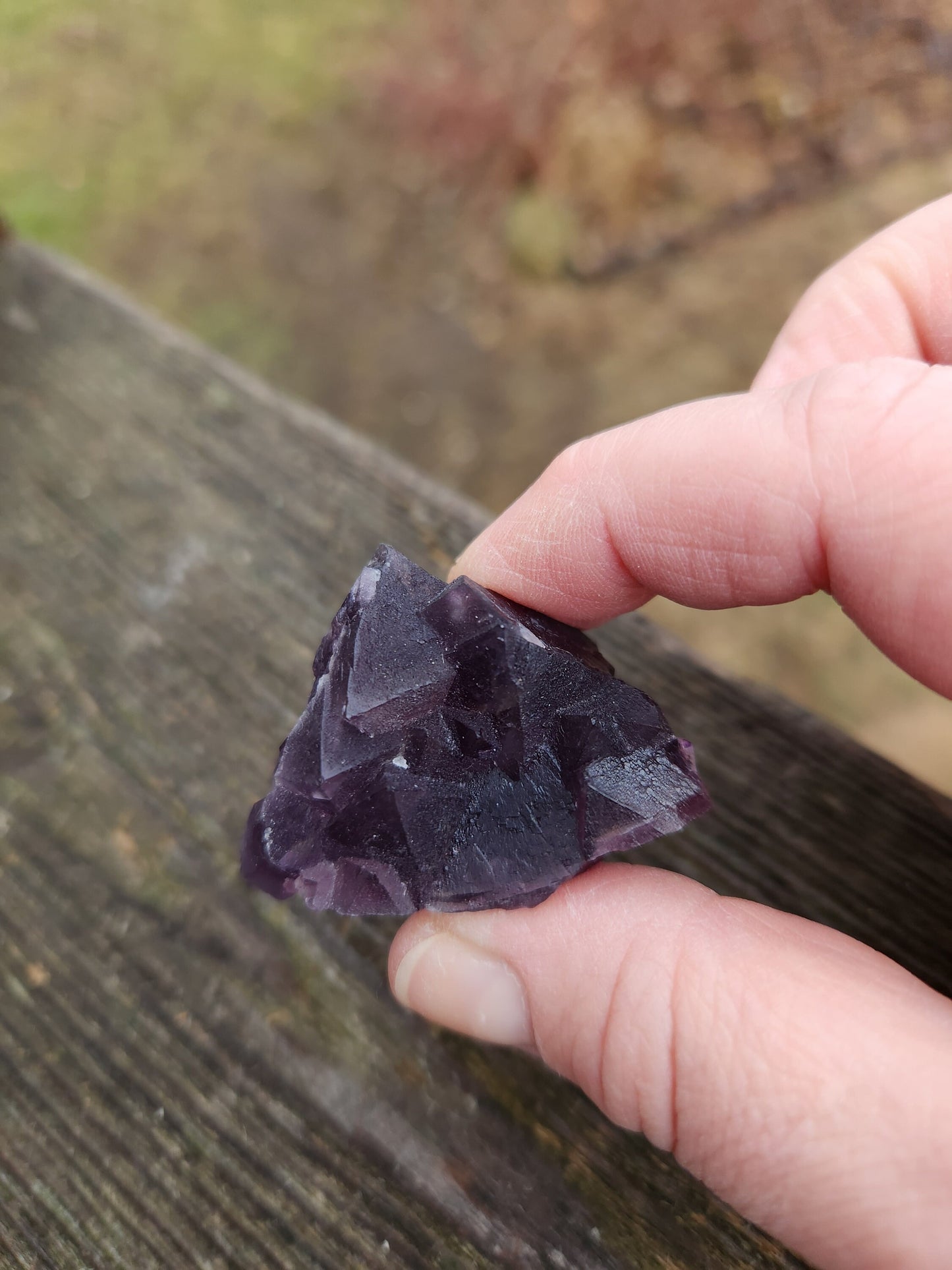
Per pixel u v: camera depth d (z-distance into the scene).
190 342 0.13
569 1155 0.09
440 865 0.08
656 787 0.08
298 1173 0.09
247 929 0.09
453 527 0.12
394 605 0.08
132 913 0.10
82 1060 0.09
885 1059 0.07
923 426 0.08
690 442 0.09
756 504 0.08
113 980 0.09
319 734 0.08
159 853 0.10
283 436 0.12
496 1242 0.08
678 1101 0.07
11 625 0.11
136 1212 0.08
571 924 0.08
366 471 0.12
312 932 0.09
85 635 0.11
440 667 0.08
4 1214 0.08
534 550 0.10
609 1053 0.08
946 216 0.10
